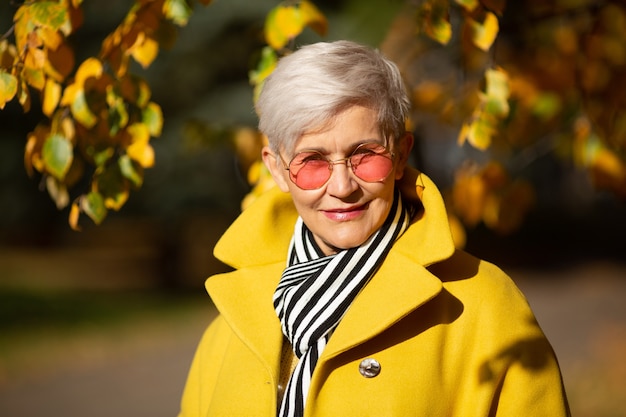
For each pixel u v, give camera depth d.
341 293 1.87
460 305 1.89
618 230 20.81
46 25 2.27
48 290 15.48
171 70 11.59
